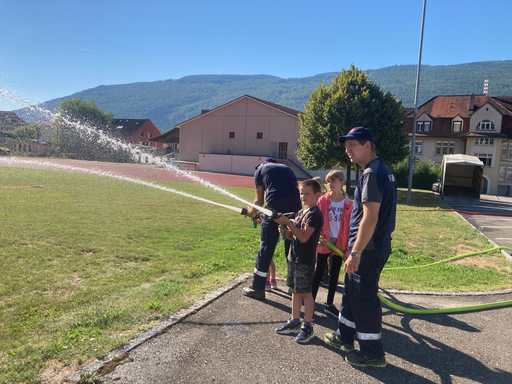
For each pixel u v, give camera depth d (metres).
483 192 44.56
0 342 3.30
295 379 2.96
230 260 6.34
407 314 4.38
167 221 10.03
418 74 20.03
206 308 4.23
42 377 2.79
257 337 3.62
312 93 23.66
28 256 6.09
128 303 4.25
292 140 42.19
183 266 5.96
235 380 2.90
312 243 3.60
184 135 47.72
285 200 4.57
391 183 3.08
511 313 4.50
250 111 43.88
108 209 11.44
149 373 2.93
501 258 7.69
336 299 4.86
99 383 2.77
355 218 3.27
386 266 6.84
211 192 19.00
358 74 23.23
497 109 43.75
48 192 14.77
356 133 3.18
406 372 3.13
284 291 5.02
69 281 5.05
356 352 3.27
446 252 8.19
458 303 4.78
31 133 38.12
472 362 3.33
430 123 46.06
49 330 3.55
